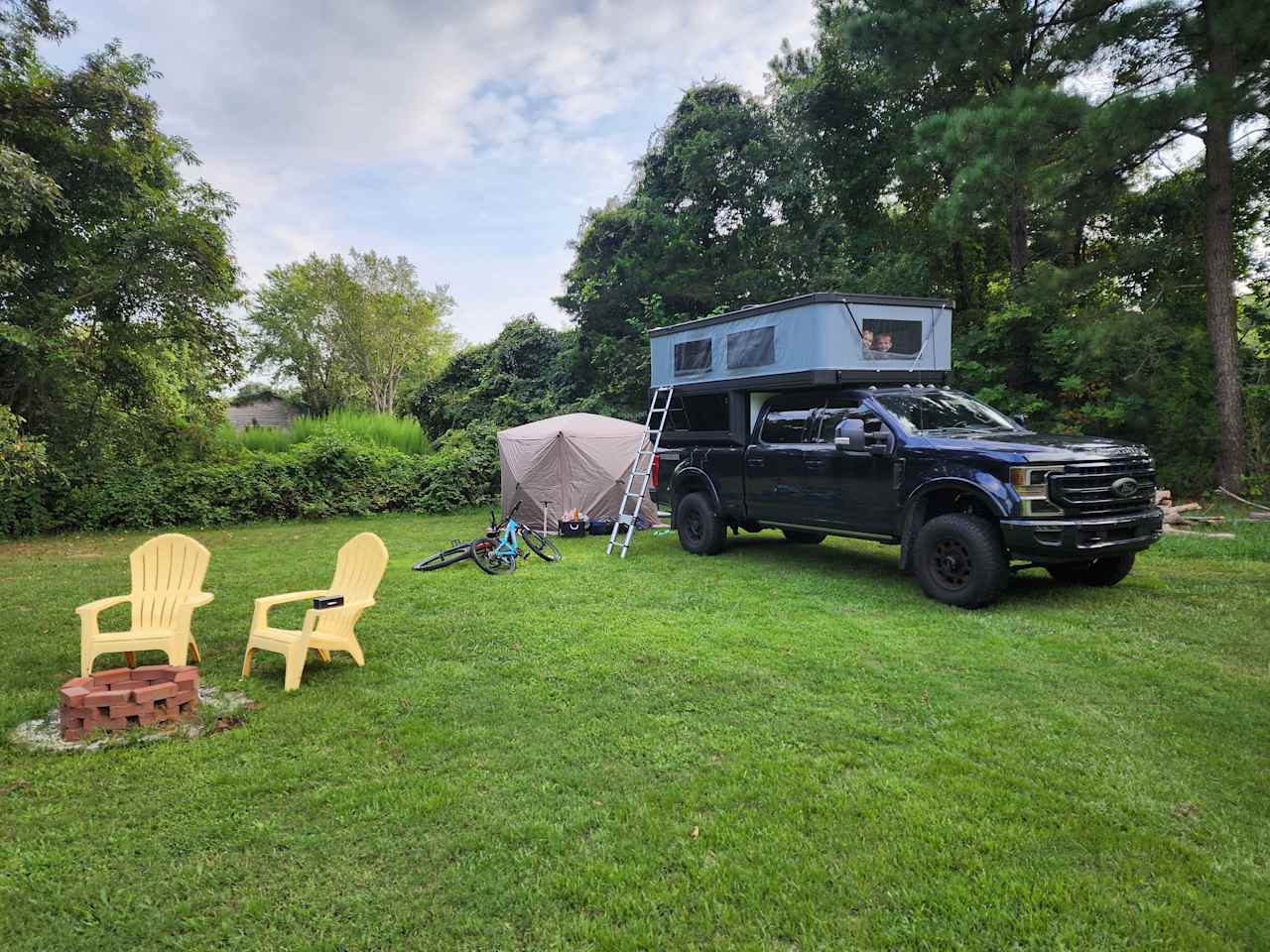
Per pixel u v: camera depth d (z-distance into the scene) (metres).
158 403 15.13
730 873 2.53
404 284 44.72
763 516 8.14
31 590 7.60
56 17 12.48
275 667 4.88
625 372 19.03
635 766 3.36
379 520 14.52
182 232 13.53
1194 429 12.77
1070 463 5.73
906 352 7.70
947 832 2.74
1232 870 2.49
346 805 3.02
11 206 10.70
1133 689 4.17
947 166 13.68
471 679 4.57
